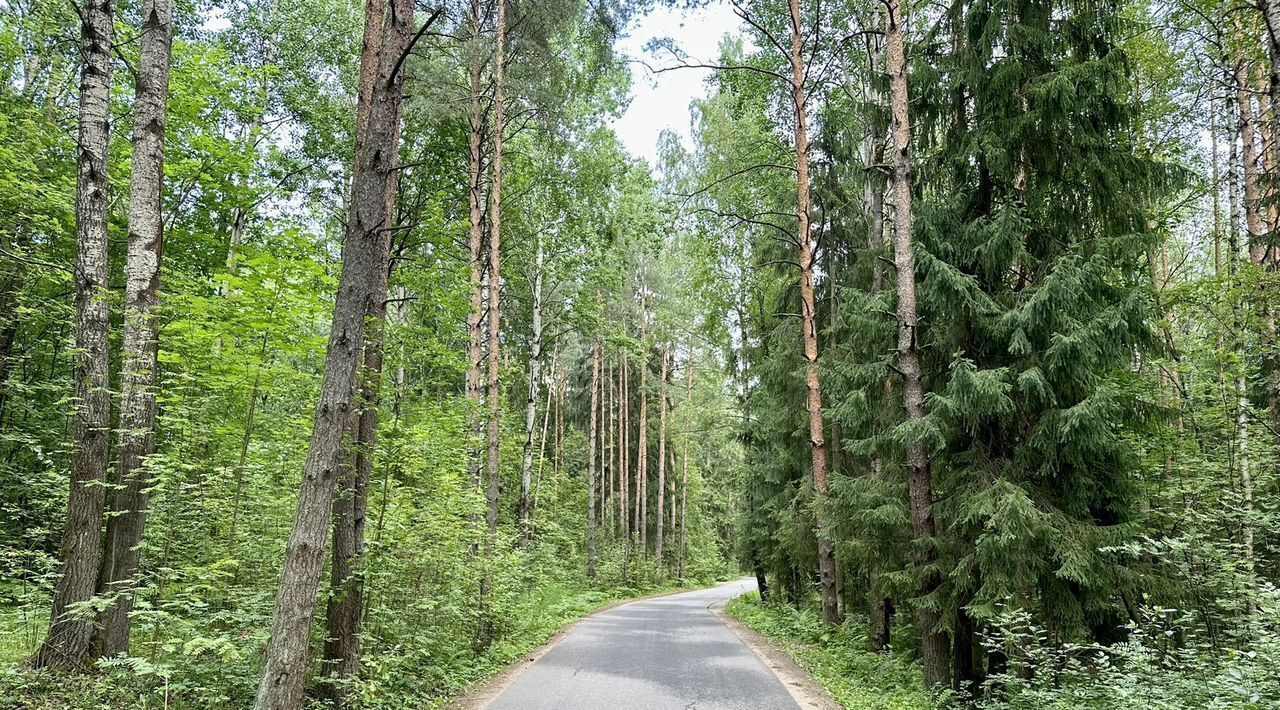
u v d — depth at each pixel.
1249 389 9.30
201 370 7.95
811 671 10.05
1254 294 8.67
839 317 12.70
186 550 7.45
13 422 12.51
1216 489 8.77
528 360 28.09
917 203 9.14
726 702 7.83
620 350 32.81
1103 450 7.37
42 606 8.30
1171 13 11.12
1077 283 7.05
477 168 13.84
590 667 10.46
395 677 7.89
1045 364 7.42
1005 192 8.64
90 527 6.39
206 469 7.66
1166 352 8.94
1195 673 6.03
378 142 5.59
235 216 16.67
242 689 6.28
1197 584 7.29
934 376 9.18
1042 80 7.82
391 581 8.68
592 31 12.80
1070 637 7.22
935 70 8.78
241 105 15.70
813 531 13.93
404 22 5.96
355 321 5.47
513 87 13.55
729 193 18.19
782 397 15.36
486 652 11.02
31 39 12.95
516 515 25.78
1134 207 7.86
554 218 19.41
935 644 8.25
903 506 8.84
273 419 9.18
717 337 21.56
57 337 13.23
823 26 14.22
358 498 7.16
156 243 7.31
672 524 43.34
